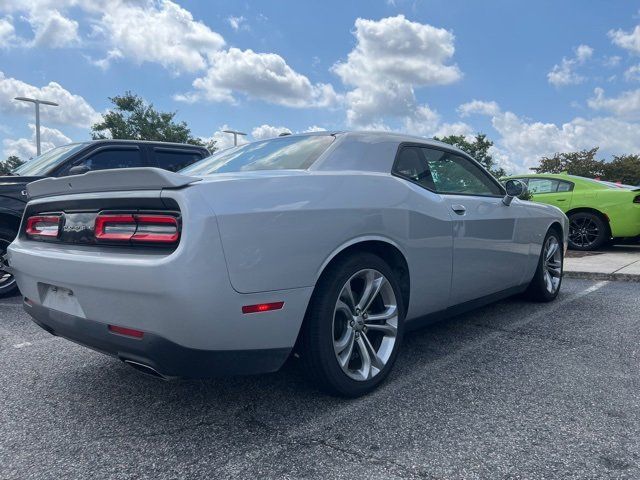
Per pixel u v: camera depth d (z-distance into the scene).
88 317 2.30
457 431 2.24
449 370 3.01
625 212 8.52
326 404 2.56
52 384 2.93
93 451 2.15
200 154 7.08
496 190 3.97
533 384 2.78
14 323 4.38
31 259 2.56
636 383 2.77
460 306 3.50
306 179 2.45
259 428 2.32
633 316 4.27
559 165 37.22
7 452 2.15
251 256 2.12
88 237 2.35
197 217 2.01
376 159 2.95
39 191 2.71
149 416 2.48
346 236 2.50
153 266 1.98
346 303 2.59
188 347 2.04
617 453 2.03
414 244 2.91
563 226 4.95
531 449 2.07
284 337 2.28
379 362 2.73
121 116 25.69
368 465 1.98
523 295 4.84
